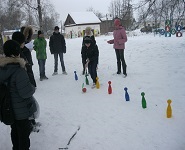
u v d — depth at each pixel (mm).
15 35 4723
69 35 51812
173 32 25531
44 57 9414
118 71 9266
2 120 3590
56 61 10266
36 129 5152
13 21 31281
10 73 3533
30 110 3768
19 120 3746
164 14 10758
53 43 10070
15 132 3988
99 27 53688
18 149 4035
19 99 3631
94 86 7887
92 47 7625
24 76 3564
